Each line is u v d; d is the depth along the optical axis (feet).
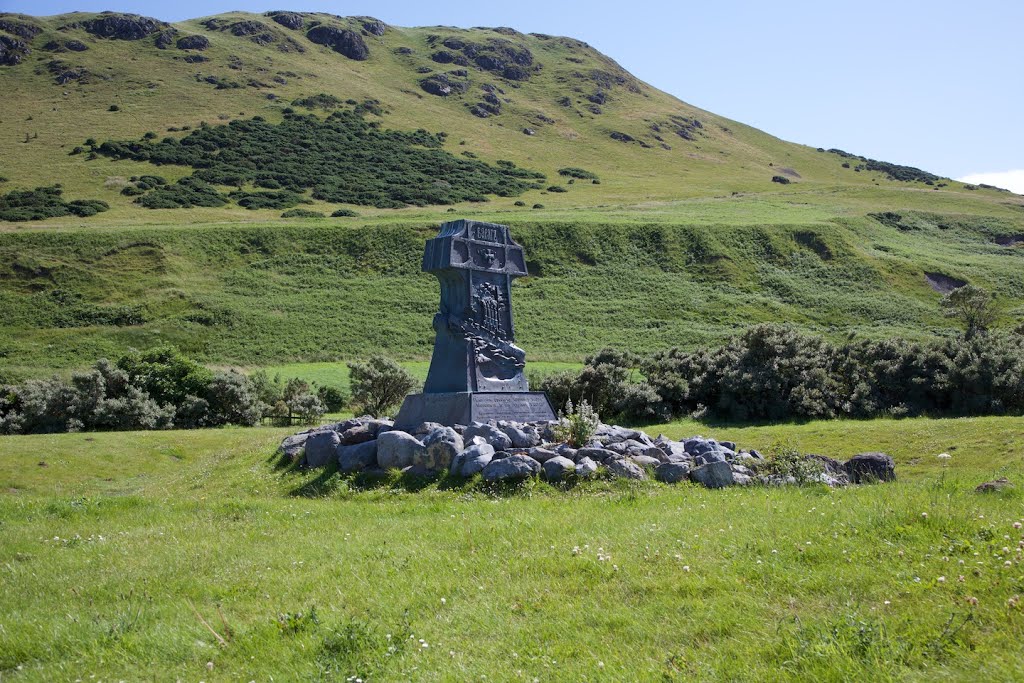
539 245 353.51
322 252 344.28
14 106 566.36
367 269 331.36
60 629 26.76
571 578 29.55
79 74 625.00
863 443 100.37
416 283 317.22
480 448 58.23
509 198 500.74
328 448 66.90
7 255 309.83
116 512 51.24
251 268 325.62
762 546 30.91
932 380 139.03
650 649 23.03
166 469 106.22
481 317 75.25
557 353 242.78
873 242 378.12
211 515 48.91
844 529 32.01
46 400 141.28
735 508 40.19
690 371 150.00
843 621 22.31
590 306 297.53
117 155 494.18
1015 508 33.78
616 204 475.31
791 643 21.62
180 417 154.61
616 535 35.32
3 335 253.85
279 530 42.73
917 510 33.17
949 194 530.68
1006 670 19.57
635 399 140.87
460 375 73.41
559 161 636.48
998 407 130.41
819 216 421.18
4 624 27.61
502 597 28.12
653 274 333.21
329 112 625.82
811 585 26.35
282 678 22.34
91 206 399.44
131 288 295.48
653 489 51.78
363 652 23.39
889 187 585.63
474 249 75.77
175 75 650.84
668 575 28.76
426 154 570.05
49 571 34.94
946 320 286.46
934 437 96.89
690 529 35.09
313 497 58.44
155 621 27.61
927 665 20.21
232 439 122.11
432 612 27.22
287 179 490.08
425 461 59.41
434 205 469.57
